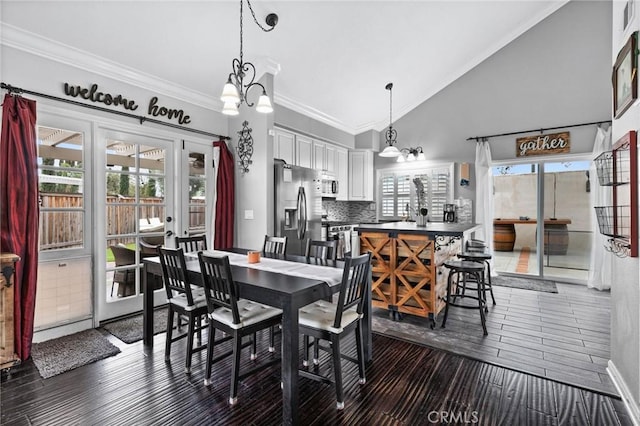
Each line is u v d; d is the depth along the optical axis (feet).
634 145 5.88
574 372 7.54
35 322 9.04
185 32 10.19
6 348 7.23
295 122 16.11
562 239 16.03
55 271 9.42
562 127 15.53
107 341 9.18
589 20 14.90
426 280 10.25
